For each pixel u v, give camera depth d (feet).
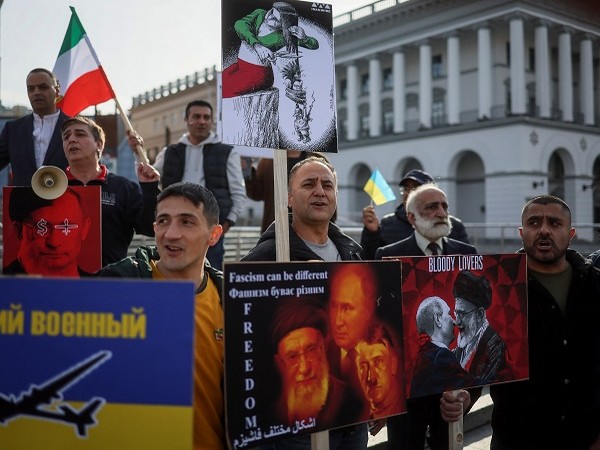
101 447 5.81
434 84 125.80
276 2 9.48
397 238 16.94
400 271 7.99
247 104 9.14
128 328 5.87
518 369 9.37
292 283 7.09
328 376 7.25
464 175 122.11
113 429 5.83
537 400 9.51
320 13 9.80
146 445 5.81
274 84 9.36
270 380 6.83
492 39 114.62
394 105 130.00
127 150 45.50
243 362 6.68
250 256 9.57
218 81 19.21
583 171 113.50
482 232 56.34
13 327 5.82
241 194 18.99
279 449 8.62
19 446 5.79
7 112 34.01
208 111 18.58
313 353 7.17
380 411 7.63
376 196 23.44
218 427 7.40
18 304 5.82
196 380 7.27
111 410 5.84
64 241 10.16
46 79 13.66
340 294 7.46
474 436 15.58
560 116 111.75
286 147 9.29
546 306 9.54
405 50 128.47
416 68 130.31
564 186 114.42
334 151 9.70
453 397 9.62
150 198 11.60
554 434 9.41
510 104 115.75
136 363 5.86
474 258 9.19
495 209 110.01
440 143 119.34
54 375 5.82
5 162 14.53
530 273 9.84
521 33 107.04
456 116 118.83
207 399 7.31
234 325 6.66
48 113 14.03
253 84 9.21
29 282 5.84
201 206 7.64
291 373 6.98
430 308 8.82
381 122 136.15
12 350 5.82
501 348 9.27
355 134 140.67
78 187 10.25
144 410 5.84
